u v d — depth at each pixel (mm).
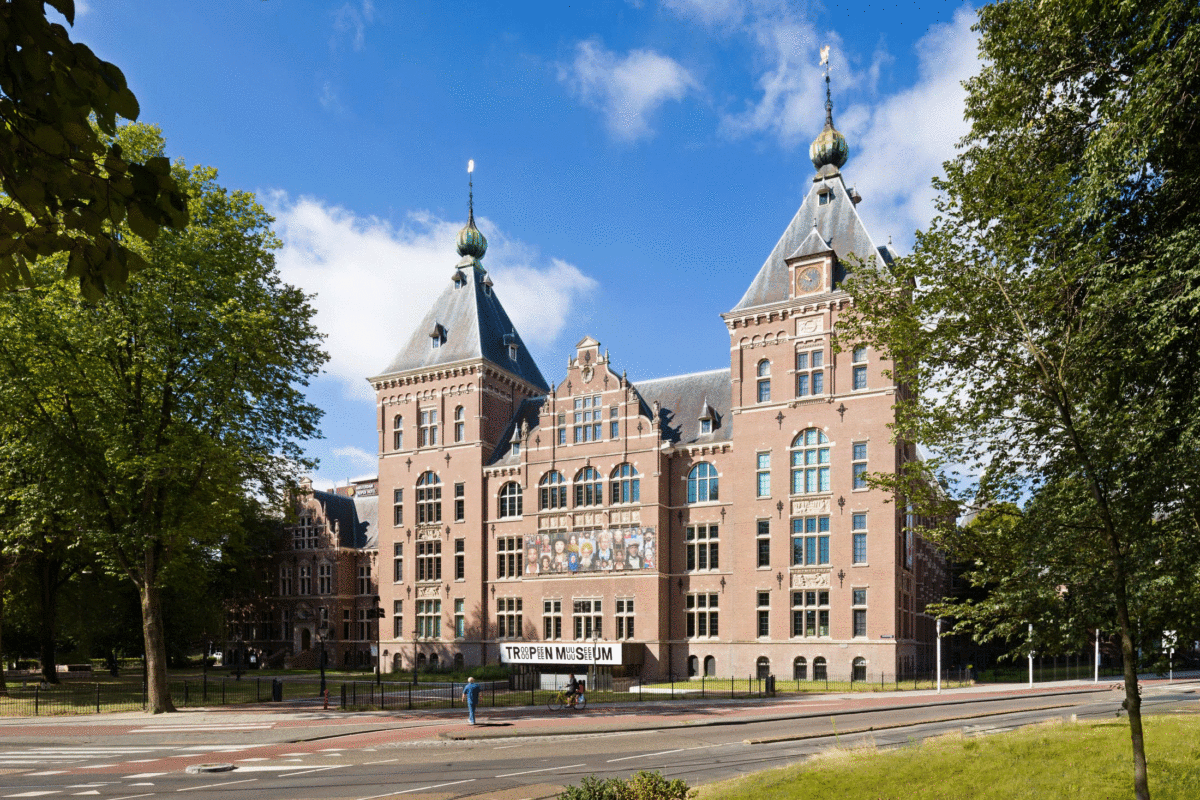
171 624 62125
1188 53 12141
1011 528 12750
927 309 13281
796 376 52594
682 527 55969
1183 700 34125
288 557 79562
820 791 13945
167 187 4531
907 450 51625
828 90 58125
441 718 30828
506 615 60688
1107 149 13180
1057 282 12484
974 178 13367
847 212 54281
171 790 17688
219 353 32844
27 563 45750
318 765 20859
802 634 50250
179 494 33844
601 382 59188
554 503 59688
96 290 4785
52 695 40406
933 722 27328
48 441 30844
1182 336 12461
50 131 4160
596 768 19766
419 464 65938
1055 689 42656
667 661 54625
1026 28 16625
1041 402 12562
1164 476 11227
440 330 67250
